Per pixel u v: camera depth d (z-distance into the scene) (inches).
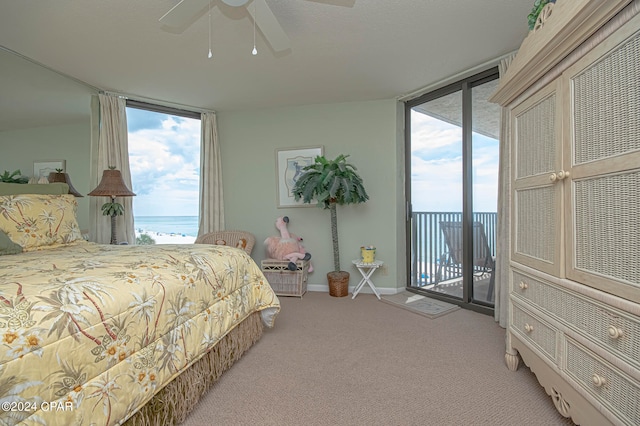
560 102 46.2
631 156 33.8
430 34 83.7
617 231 35.9
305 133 140.9
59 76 103.7
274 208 144.7
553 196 48.6
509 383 60.6
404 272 136.1
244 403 54.6
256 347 78.0
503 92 62.9
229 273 66.0
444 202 123.0
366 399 55.6
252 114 146.1
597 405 38.6
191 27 79.0
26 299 31.4
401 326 92.7
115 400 36.2
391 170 133.0
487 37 85.2
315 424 48.9
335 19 76.5
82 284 37.6
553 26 42.9
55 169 101.7
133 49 89.4
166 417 46.2
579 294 42.3
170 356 46.2
